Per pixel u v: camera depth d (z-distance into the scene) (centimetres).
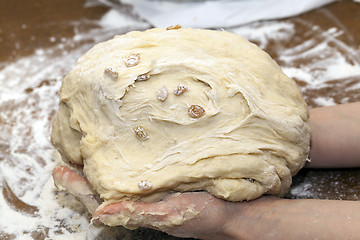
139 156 53
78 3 91
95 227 59
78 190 55
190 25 84
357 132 61
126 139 53
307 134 55
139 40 57
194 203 51
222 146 52
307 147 56
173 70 54
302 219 53
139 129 53
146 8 88
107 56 56
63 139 58
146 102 53
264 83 55
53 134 59
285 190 56
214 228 53
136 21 87
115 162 52
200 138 52
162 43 57
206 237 54
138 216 51
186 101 53
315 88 73
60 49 83
